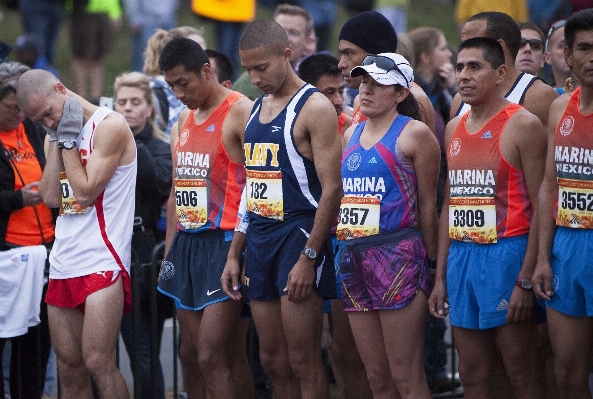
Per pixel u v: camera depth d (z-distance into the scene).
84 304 19.00
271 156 17.36
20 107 18.59
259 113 17.72
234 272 18.14
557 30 20.80
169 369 24.53
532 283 16.11
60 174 18.97
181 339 19.64
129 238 19.27
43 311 21.23
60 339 19.19
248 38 17.12
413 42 24.28
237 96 18.77
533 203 16.22
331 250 17.78
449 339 25.97
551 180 16.28
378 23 18.88
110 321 18.69
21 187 20.73
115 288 18.77
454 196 16.66
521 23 21.91
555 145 16.11
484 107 16.47
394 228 16.75
